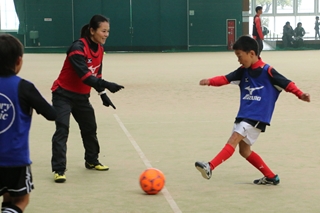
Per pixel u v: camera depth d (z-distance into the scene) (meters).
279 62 37.47
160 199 7.11
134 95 19.42
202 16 57.09
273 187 7.68
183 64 36.72
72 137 11.68
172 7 56.94
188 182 7.98
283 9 71.50
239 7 57.19
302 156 9.63
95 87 7.98
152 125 13.09
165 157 9.65
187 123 13.34
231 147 7.23
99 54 8.36
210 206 6.76
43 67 35.16
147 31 57.16
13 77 4.90
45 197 7.28
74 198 7.21
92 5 56.38
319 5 71.00
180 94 19.53
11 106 4.82
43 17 56.22
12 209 4.86
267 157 9.57
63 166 8.17
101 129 12.58
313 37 66.56
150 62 39.53
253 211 6.54
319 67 32.03
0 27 60.22
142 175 7.37
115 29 56.94
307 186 7.71
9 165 4.84
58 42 56.62
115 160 9.48
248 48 7.23
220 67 33.22
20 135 4.86
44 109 4.94
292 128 12.47
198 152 10.02
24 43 56.41
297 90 7.10
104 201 7.05
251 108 7.32
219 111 15.38
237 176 8.33
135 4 56.75
